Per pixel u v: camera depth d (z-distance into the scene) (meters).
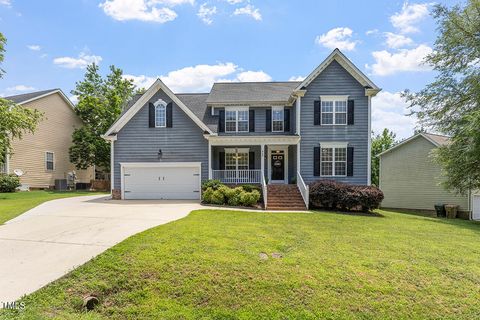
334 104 17.75
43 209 12.74
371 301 5.02
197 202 16.33
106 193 23.39
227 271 5.70
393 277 5.79
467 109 17.28
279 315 4.63
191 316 4.55
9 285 4.89
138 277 5.41
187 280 5.38
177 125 18.02
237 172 18.20
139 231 8.12
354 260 6.53
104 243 6.96
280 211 14.10
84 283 5.13
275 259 6.40
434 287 5.52
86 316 4.38
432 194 21.97
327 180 16.86
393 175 24.48
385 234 9.35
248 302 4.90
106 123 30.25
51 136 26.67
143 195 18.00
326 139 17.70
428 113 18.86
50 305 4.50
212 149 19.03
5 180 21.06
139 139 18.08
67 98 28.23
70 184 28.48
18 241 7.20
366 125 17.61
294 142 17.56
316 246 7.53
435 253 7.31
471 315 4.80
